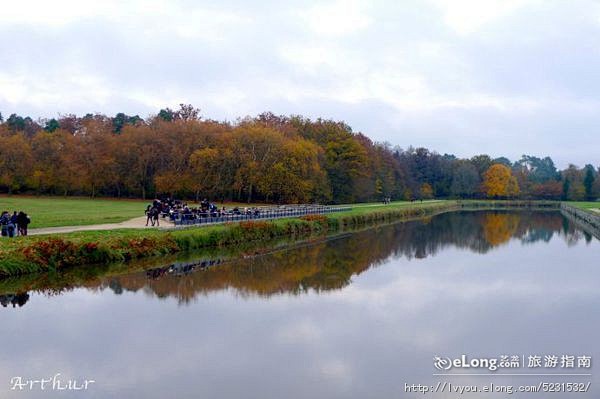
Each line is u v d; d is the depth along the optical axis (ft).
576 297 95.25
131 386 55.21
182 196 323.98
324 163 338.75
